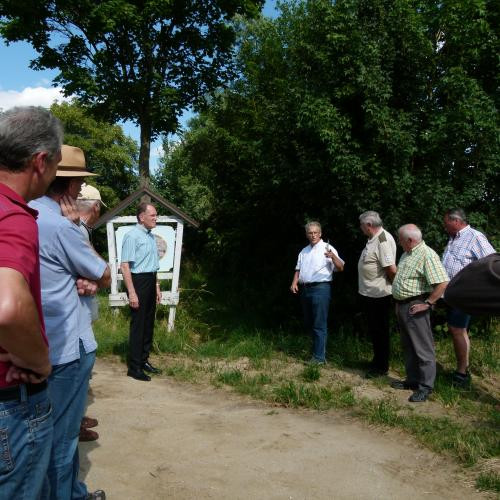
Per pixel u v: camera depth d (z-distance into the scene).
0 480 1.63
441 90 7.03
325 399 5.18
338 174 6.73
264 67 13.56
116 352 6.94
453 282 1.64
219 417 4.74
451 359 6.43
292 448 4.05
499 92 7.09
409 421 4.56
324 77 7.04
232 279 11.19
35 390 1.70
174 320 8.33
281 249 9.94
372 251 5.89
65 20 13.12
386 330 5.95
